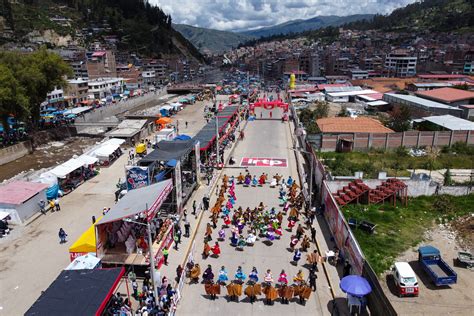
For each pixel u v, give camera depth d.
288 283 23.72
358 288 19.88
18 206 33.34
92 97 117.50
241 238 28.58
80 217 35.00
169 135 63.25
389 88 120.69
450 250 28.56
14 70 64.06
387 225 32.44
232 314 21.02
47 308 17.00
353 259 23.77
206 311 21.25
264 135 69.06
